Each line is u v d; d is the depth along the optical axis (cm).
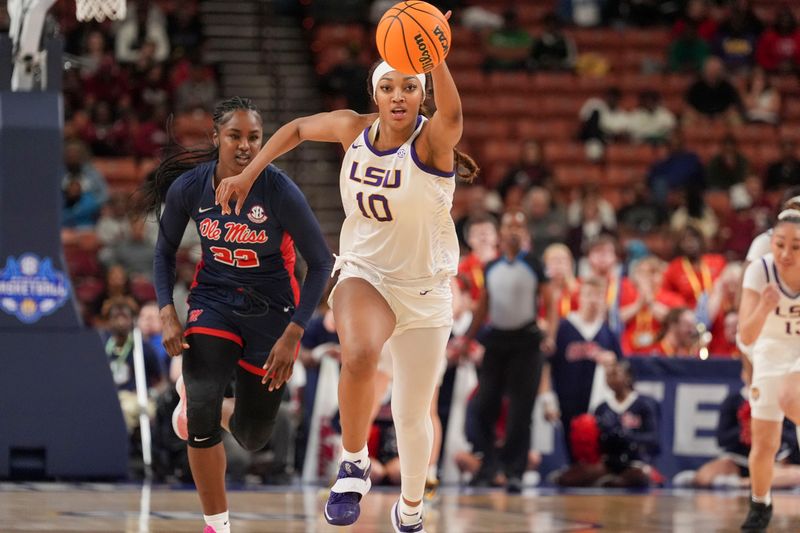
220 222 1002
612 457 1939
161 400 1867
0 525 1202
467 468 1964
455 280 1952
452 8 3691
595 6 3756
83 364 1741
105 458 1747
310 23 3538
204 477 984
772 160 3350
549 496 1738
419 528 1016
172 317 1001
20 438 1719
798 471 1920
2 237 1716
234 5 3519
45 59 1753
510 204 2862
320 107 3334
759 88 3547
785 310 1288
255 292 1012
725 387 2006
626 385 1950
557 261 2180
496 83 3512
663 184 3161
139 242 2602
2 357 1716
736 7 3691
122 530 1178
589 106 3372
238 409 1045
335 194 3155
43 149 1711
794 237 1252
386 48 888
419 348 962
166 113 3177
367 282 952
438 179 935
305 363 1973
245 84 3356
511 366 1870
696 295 2414
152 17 3338
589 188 2889
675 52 3628
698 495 1783
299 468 1967
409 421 977
